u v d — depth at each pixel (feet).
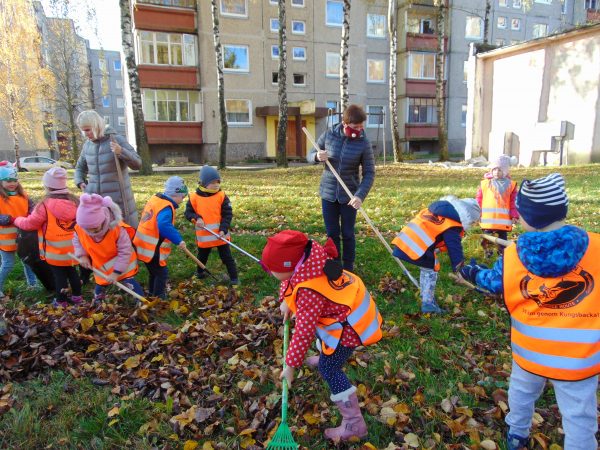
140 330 13.33
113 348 12.05
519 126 61.11
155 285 15.66
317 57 99.66
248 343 12.30
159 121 90.89
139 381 10.61
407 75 108.88
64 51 103.24
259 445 8.77
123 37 57.06
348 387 8.65
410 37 107.24
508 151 62.34
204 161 95.50
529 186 7.38
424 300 14.07
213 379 10.66
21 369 11.08
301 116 100.27
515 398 7.88
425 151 116.57
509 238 22.67
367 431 8.95
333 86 102.17
